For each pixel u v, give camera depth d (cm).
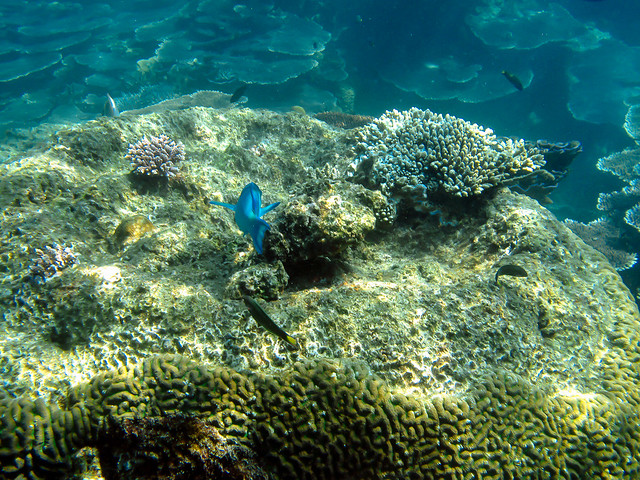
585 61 1420
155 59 1376
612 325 320
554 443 242
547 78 1443
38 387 230
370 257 383
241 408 226
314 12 1758
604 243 838
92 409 219
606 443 249
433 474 221
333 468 219
